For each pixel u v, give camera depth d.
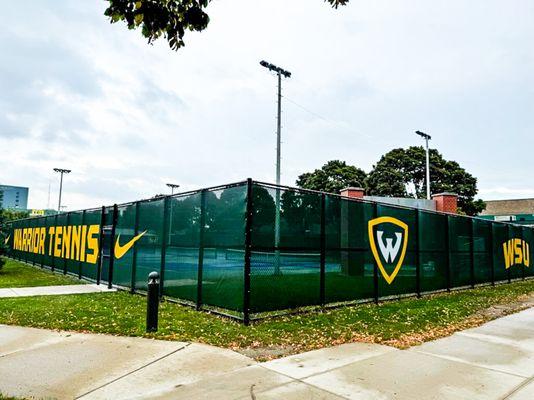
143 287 10.36
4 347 5.59
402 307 9.41
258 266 7.40
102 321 7.19
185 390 4.10
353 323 7.48
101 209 12.98
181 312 8.11
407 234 11.28
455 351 5.86
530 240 19.34
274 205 7.81
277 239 7.80
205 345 5.75
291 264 8.05
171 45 4.36
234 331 6.59
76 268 14.51
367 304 9.66
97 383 4.27
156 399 3.86
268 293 7.54
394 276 10.67
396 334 6.75
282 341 6.11
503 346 6.19
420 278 11.65
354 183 55.53
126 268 11.24
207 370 4.73
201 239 8.44
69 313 7.83
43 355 5.23
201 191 8.59
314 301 8.48
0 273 15.89
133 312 8.05
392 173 53.75
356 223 9.71
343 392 4.12
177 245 9.22
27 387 4.13
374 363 5.15
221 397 3.92
